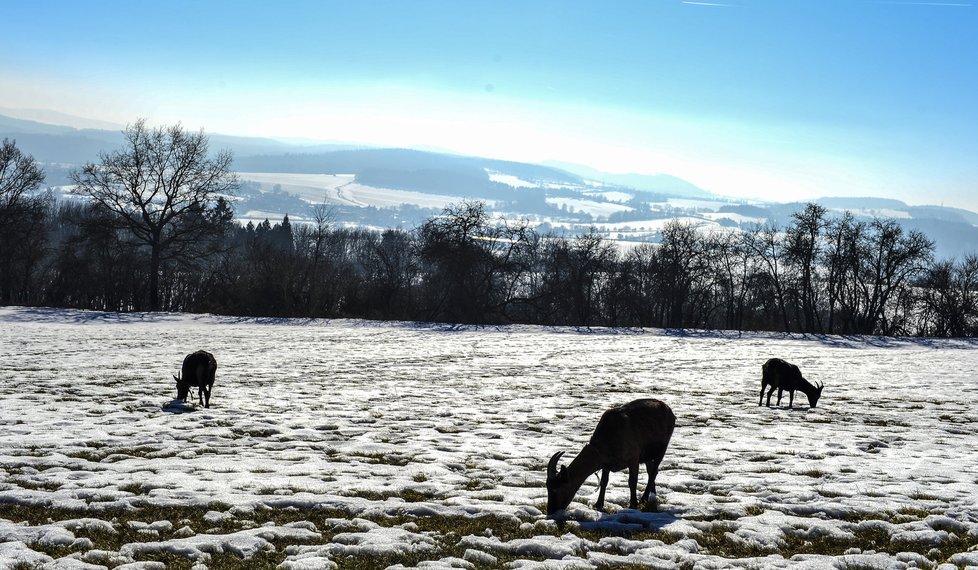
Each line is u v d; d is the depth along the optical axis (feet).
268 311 235.61
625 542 28.07
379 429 54.49
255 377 88.17
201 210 230.89
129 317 194.49
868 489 36.88
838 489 36.99
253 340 148.66
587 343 169.07
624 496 35.78
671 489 37.52
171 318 197.67
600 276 286.66
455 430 55.26
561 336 189.37
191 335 156.56
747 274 282.36
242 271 259.39
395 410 64.39
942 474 41.09
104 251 254.68
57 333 149.38
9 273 251.39
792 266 267.39
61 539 27.09
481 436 52.90
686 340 189.98
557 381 93.35
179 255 233.96
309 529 29.35
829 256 260.21
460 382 89.30
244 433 51.85
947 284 271.08
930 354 167.53
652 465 34.50
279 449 46.60
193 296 287.69
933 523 30.78
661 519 31.45
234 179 236.02
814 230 258.37
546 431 55.36
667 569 25.54
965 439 54.75
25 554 25.36
